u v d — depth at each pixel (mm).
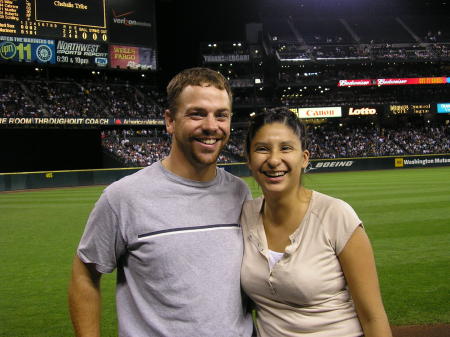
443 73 47812
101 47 38438
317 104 46406
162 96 45781
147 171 2219
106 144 36812
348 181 23734
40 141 33688
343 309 2074
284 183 2090
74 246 8844
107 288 5957
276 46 47500
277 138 2078
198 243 2068
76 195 20562
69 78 41469
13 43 34250
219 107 2123
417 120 48688
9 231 10750
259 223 2229
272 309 2160
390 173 30656
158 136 41719
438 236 8508
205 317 1993
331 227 2023
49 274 6758
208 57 46031
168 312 2016
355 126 48219
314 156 40281
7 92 35312
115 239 2129
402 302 5027
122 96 42188
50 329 4598
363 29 52000
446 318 4559
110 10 38719
